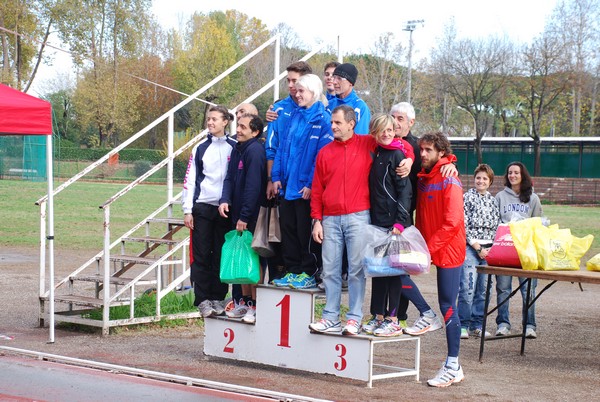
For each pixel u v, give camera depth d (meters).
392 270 6.83
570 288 15.45
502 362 8.38
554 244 8.17
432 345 9.37
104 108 69.31
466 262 9.65
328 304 7.26
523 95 59.53
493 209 9.74
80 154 57.12
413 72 63.09
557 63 57.22
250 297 8.12
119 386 6.86
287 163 7.41
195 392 6.66
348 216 7.04
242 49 80.19
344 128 6.98
